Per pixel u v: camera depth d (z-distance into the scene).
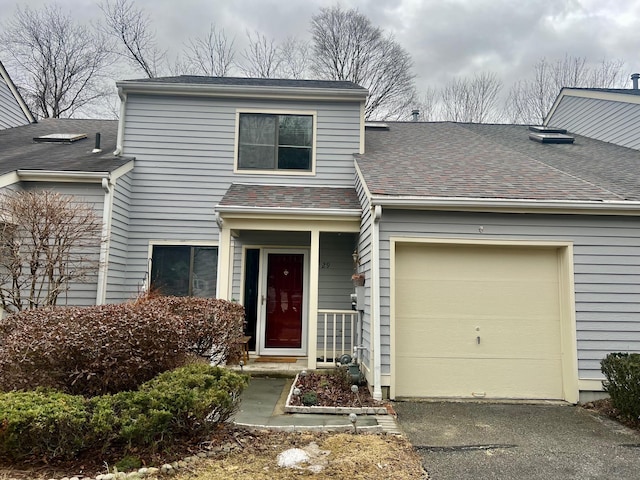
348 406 5.39
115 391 3.96
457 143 10.11
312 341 7.21
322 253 8.80
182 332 4.32
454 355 6.23
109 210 7.63
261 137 8.98
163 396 3.59
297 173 8.89
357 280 6.73
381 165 7.88
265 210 7.14
